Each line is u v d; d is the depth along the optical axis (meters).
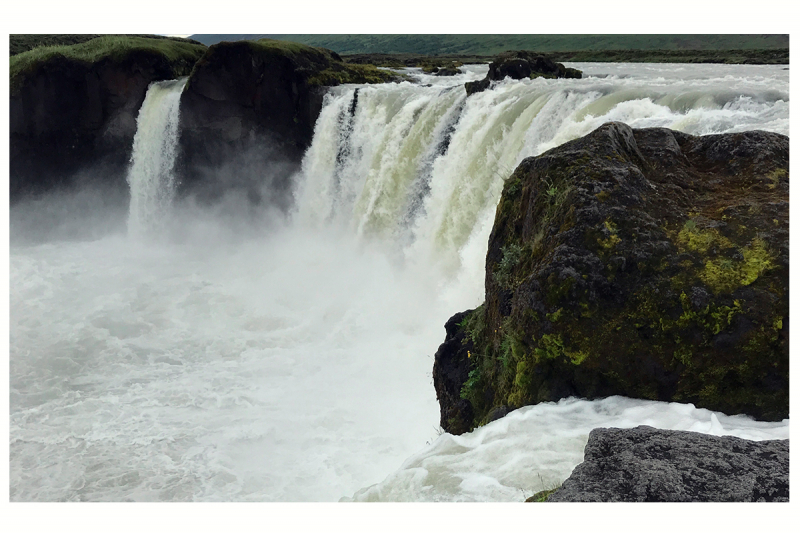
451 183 18.34
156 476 10.90
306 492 10.11
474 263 14.78
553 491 5.16
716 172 7.85
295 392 13.82
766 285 6.61
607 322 6.86
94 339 17.16
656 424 6.20
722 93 14.60
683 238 7.03
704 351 6.60
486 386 8.55
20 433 12.60
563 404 6.90
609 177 7.49
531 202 8.31
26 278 22.27
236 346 16.47
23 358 16.14
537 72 20.81
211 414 13.02
